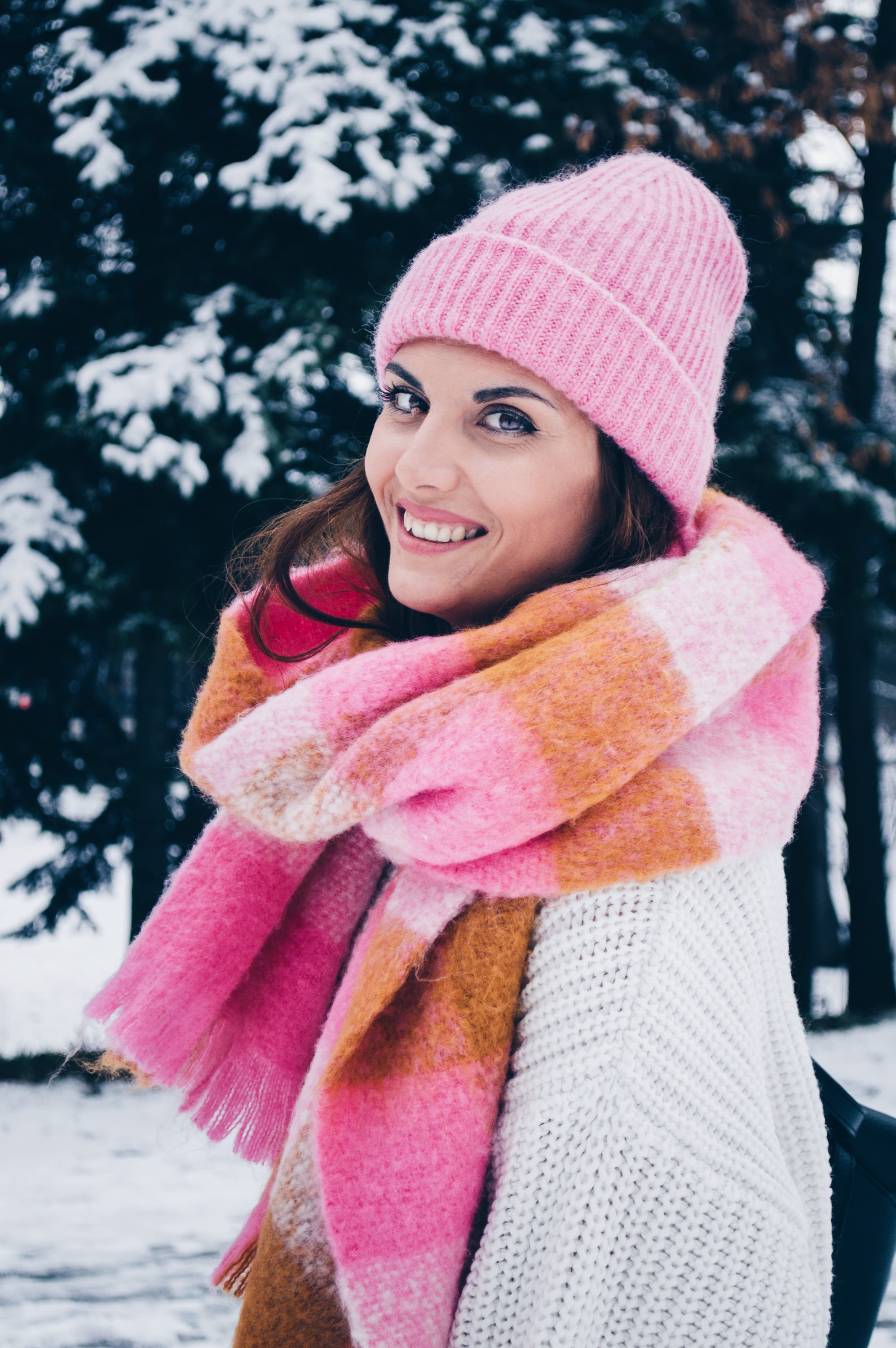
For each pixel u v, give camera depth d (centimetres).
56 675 696
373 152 607
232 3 638
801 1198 80
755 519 99
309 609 126
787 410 714
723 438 706
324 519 129
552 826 77
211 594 631
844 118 790
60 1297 334
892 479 780
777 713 94
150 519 629
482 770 77
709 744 87
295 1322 90
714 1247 70
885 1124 100
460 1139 79
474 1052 79
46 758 716
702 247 96
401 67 671
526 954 80
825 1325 74
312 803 85
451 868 81
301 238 635
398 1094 82
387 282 635
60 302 639
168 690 735
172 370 592
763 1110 77
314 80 618
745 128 762
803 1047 86
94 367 601
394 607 127
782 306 771
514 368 89
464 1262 80
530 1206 73
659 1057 73
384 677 90
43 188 656
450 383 91
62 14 656
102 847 764
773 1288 71
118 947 1291
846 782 912
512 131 677
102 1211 420
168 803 785
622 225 91
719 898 80
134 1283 346
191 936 113
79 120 612
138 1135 534
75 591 607
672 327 92
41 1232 394
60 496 620
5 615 579
